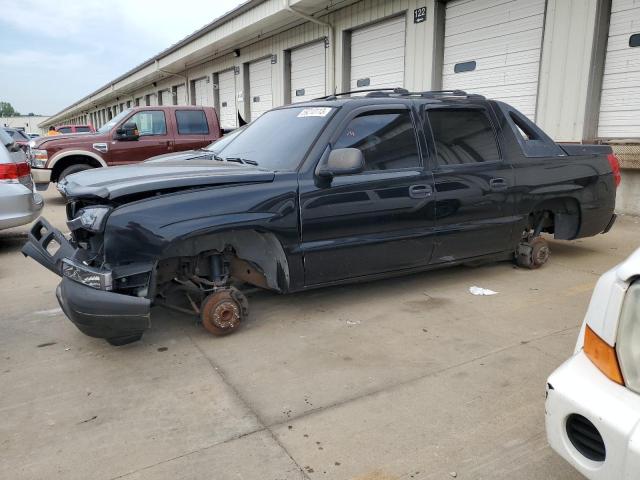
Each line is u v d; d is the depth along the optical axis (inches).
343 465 92.6
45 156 388.8
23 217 247.4
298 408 111.0
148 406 112.3
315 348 140.4
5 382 122.9
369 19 516.7
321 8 548.4
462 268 215.8
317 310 168.4
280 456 95.2
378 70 526.3
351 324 156.8
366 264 161.2
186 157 192.9
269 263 151.0
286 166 152.6
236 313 148.3
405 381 122.0
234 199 136.9
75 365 131.7
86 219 128.4
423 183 167.0
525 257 210.4
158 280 142.7
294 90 670.5
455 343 142.8
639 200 331.6
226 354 137.2
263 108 754.2
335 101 170.1
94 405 112.7
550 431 72.2
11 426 104.9
